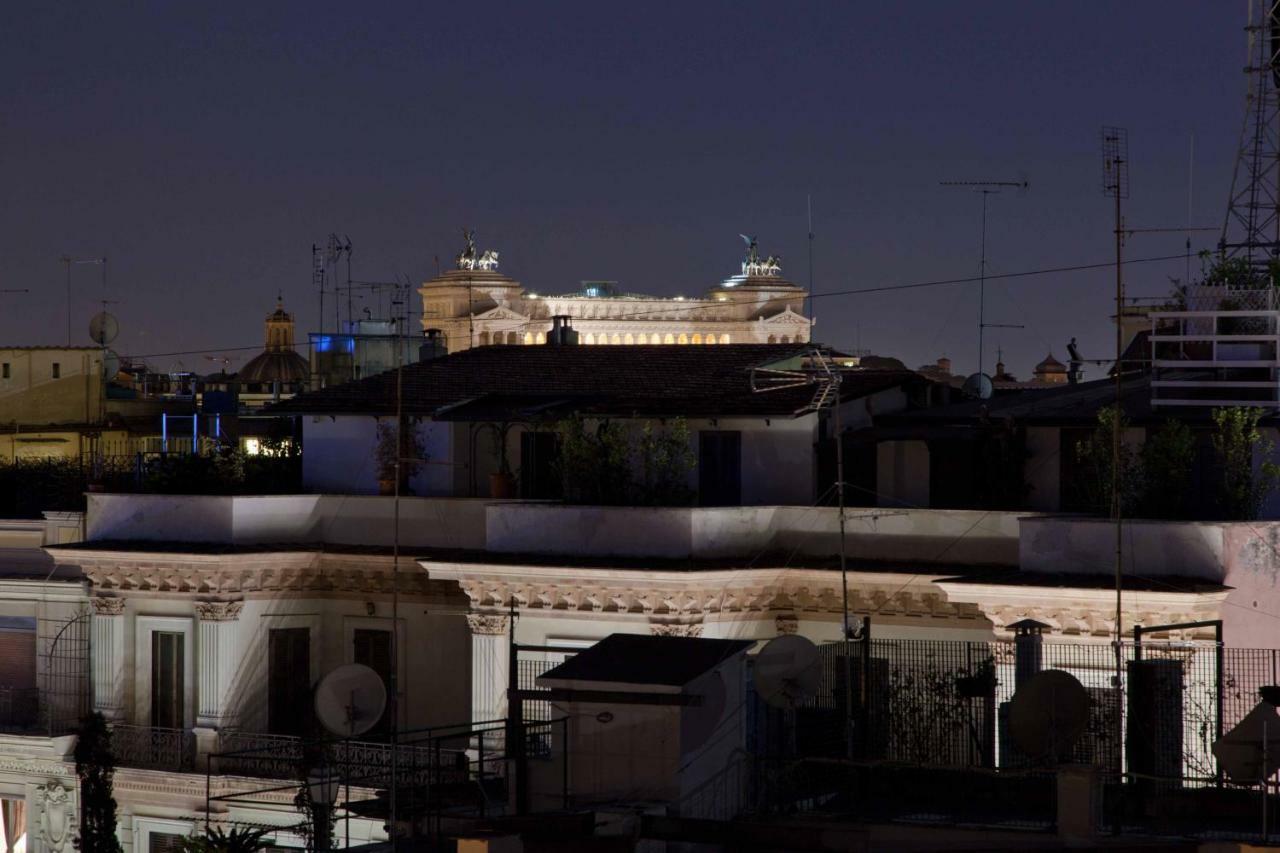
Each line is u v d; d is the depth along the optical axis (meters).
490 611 47.47
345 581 51.62
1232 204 55.62
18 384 79.38
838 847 32.06
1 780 54.34
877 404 52.81
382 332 77.94
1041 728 32.84
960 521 45.66
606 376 54.44
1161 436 44.38
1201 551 41.28
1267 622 41.97
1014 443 49.34
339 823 45.56
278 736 48.34
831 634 46.47
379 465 53.84
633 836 32.34
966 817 33.22
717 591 45.78
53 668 53.72
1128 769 35.94
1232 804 32.88
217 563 50.81
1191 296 49.94
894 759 35.66
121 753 52.16
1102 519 42.47
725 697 35.50
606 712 34.62
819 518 46.94
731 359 54.12
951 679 39.44
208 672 51.31
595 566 45.91
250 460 56.91
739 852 32.50
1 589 54.75
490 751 45.84
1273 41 55.88
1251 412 44.72
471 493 53.28
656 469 48.69
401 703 50.88
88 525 53.91
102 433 76.81
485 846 30.73
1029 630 40.25
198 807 51.09
